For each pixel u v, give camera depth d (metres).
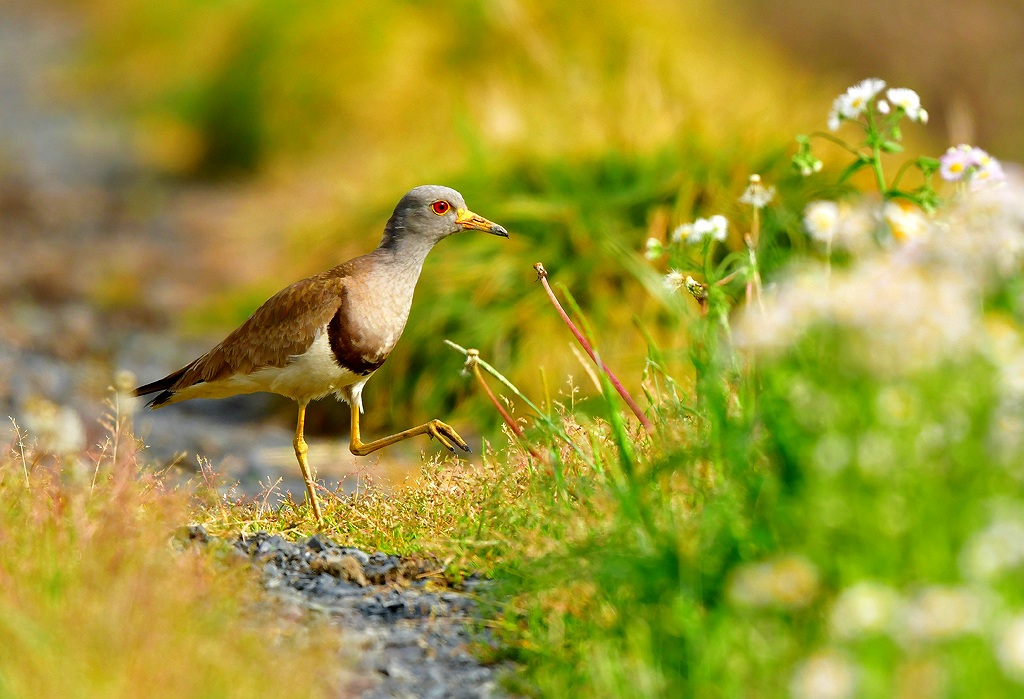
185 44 33.66
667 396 9.17
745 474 6.67
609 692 6.66
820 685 5.18
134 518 8.00
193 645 6.68
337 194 18.30
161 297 20.72
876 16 33.59
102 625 6.66
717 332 8.18
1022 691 5.28
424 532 9.17
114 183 28.52
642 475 7.21
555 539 7.98
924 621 5.12
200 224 24.77
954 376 5.82
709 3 28.62
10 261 22.33
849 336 5.89
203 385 11.05
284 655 6.92
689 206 14.95
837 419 5.91
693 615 6.52
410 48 25.00
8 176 28.55
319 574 8.63
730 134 16.06
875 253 7.20
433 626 7.93
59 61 40.91
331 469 13.22
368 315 10.58
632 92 17.98
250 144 28.06
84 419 14.73
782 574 5.70
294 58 27.27
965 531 5.65
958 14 34.25
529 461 9.01
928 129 32.03
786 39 32.31
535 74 22.14
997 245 6.59
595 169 16.17
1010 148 32.81
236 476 12.90
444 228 10.84
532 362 14.23
